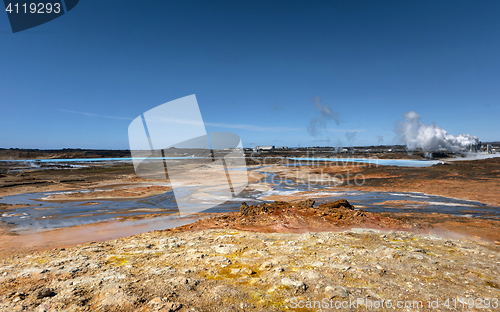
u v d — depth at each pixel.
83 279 4.30
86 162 84.12
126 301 3.43
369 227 10.27
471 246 6.80
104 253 6.29
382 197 22.89
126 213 15.53
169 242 7.43
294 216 11.17
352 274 4.57
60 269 4.87
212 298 3.62
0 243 9.28
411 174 36.03
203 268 4.98
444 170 38.38
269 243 7.00
